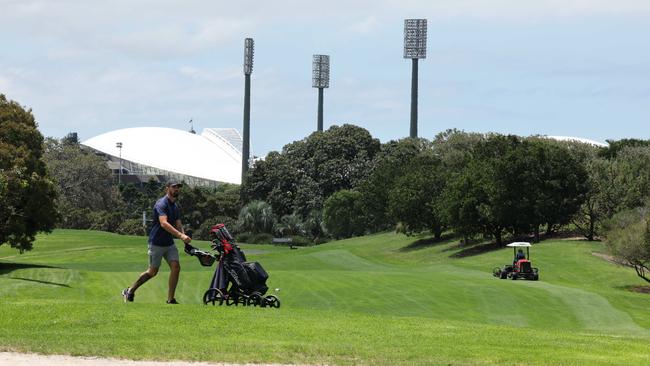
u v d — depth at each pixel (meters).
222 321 18.41
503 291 54.84
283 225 166.88
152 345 15.56
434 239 124.25
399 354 15.40
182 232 21.67
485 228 104.19
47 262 103.06
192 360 14.52
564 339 18.69
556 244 98.81
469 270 84.94
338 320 19.59
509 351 16.25
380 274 66.94
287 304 49.09
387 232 149.62
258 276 22.27
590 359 15.65
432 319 21.61
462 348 16.34
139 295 50.41
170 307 20.16
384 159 170.38
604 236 87.31
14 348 15.12
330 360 14.73
